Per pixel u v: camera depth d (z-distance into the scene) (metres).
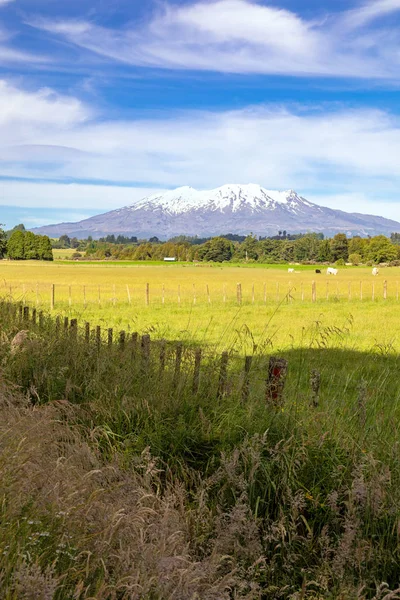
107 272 117.12
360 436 5.03
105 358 7.16
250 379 6.43
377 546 3.88
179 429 5.43
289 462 4.58
